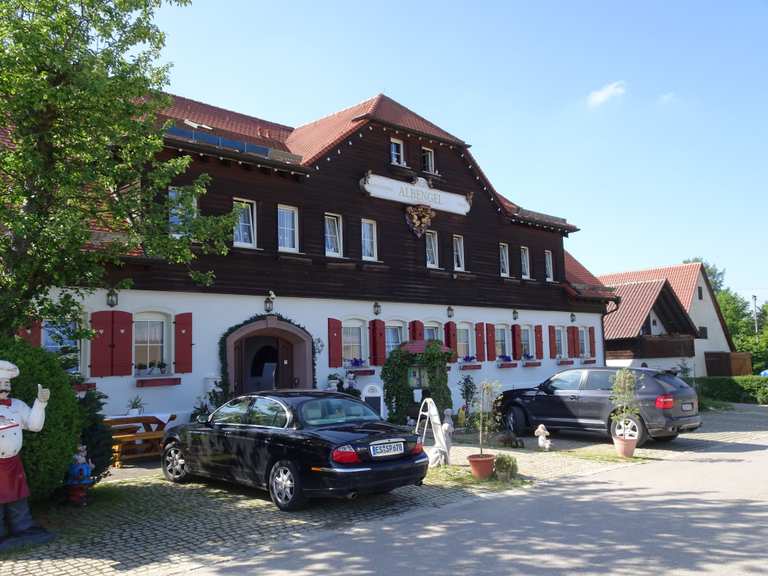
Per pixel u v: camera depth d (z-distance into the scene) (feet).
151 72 32.45
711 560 19.99
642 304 106.73
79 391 42.09
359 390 57.67
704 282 129.18
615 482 33.71
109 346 43.83
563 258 89.15
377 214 64.08
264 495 30.78
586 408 50.52
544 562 20.15
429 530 24.47
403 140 68.23
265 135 69.31
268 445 28.55
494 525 25.04
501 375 76.43
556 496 30.42
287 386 56.44
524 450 45.68
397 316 64.75
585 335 92.53
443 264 71.05
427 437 51.16
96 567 20.74
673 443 49.80
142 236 31.35
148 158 32.22
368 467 26.71
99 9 30.76
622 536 22.91
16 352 25.76
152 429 43.83
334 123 67.92
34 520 26.30
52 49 28.17
